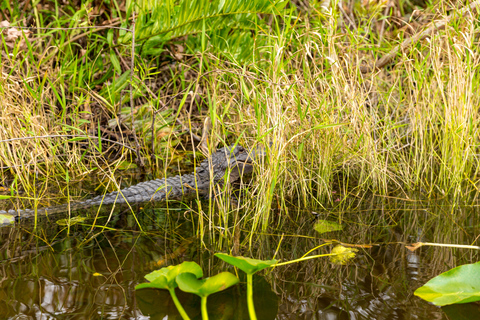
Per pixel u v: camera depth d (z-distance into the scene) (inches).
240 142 162.7
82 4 192.2
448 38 154.3
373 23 235.3
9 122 156.9
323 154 142.7
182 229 109.3
